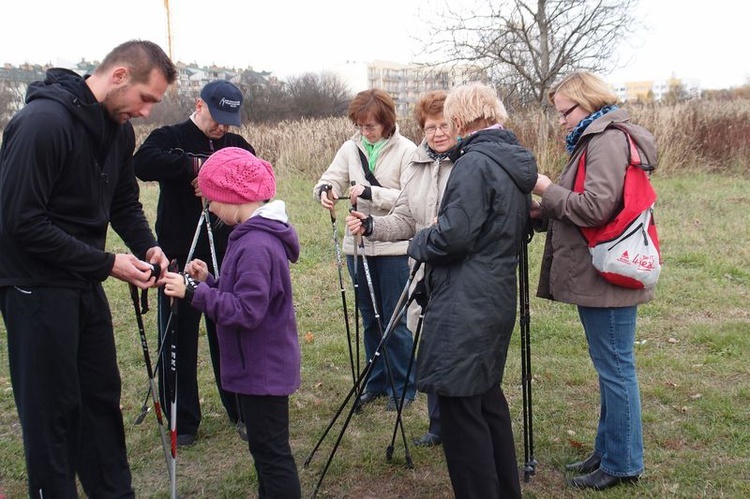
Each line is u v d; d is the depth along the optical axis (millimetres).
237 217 2770
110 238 8547
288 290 2770
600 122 2867
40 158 2367
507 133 2701
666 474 3227
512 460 2822
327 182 4125
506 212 2578
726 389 4148
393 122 4020
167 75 2629
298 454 3582
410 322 3797
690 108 14789
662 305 5754
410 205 3596
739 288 6184
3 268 2490
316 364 4773
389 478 3350
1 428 3945
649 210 2893
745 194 10844
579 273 2965
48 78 2508
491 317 2600
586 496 3074
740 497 3031
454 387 2572
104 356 2834
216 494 3264
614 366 3018
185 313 3533
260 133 15195
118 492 2926
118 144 2811
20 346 2531
